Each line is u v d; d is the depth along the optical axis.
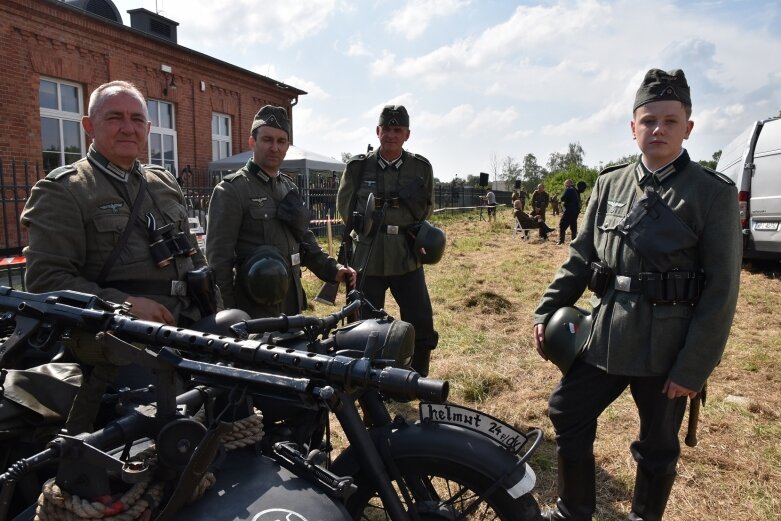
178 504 1.49
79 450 1.46
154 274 2.64
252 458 1.76
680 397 2.47
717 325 2.28
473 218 25.64
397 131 4.13
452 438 2.01
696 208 2.32
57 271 2.41
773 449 3.65
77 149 12.62
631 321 2.43
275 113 3.49
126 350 1.58
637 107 2.45
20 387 1.94
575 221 15.34
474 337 6.19
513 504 1.96
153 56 14.56
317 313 6.88
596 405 2.61
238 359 1.65
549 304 2.78
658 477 2.52
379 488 1.88
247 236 3.45
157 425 1.58
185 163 15.88
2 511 1.55
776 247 8.96
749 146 9.31
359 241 4.22
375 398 2.12
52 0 11.59
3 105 10.90
